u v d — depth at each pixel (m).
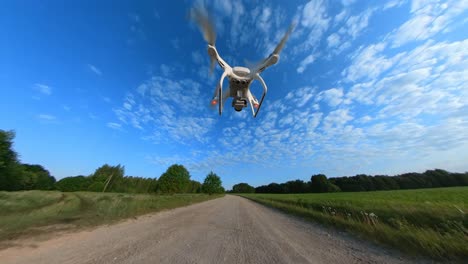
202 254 4.99
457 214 7.19
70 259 4.33
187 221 10.72
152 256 4.68
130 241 6.00
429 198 25.72
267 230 9.05
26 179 37.34
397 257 5.26
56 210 11.46
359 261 4.90
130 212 12.30
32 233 6.43
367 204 13.77
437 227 6.95
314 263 4.65
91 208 13.27
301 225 11.17
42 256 4.50
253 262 4.58
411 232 6.61
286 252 5.48
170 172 54.38
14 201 14.44
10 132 28.19
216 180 85.56
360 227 8.73
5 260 4.23
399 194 36.38
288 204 24.53
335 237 7.84
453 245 5.34
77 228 7.59
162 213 13.82
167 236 6.88
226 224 10.28
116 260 4.32
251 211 19.09
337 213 13.09
